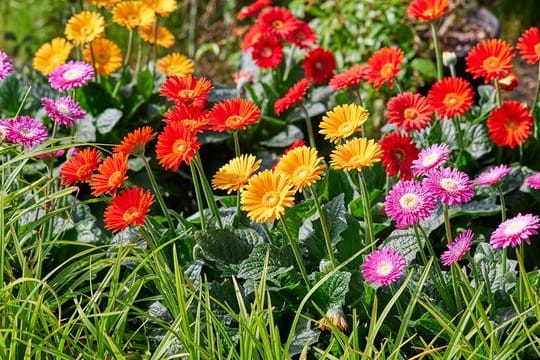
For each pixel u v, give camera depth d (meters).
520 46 2.96
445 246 2.89
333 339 2.46
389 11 3.84
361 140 2.56
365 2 3.87
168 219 2.79
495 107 3.10
